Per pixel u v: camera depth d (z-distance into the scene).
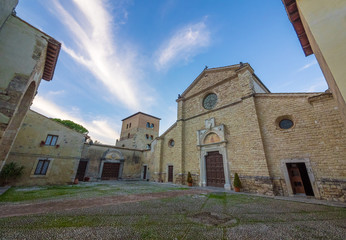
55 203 6.32
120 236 3.27
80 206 5.87
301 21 5.75
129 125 39.28
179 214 5.06
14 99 5.86
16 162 12.10
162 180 18.30
